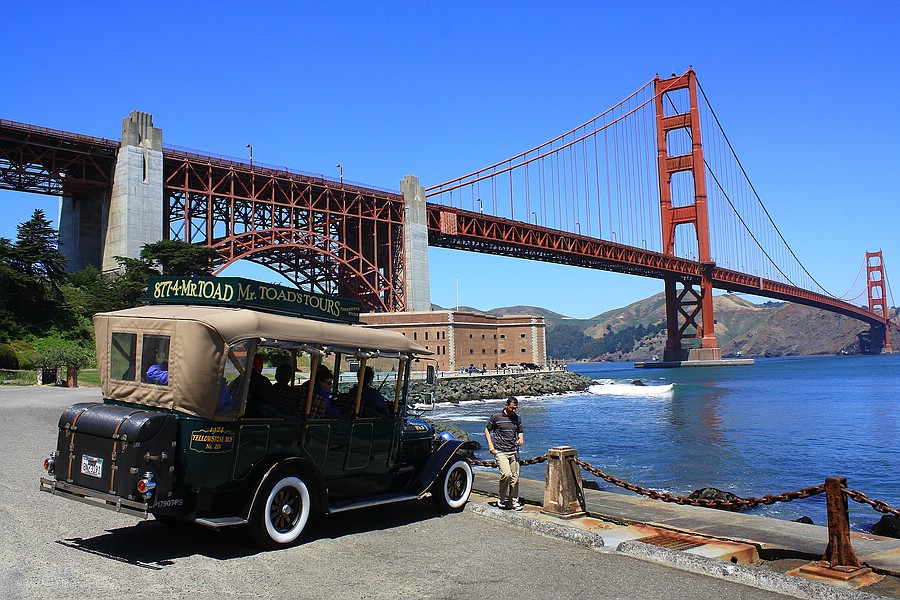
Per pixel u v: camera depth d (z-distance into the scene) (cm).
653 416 5538
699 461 3133
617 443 3822
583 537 894
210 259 7181
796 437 4062
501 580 729
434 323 9250
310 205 9044
